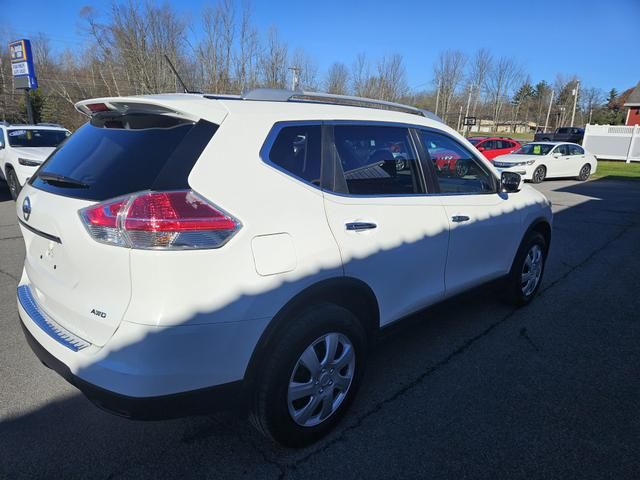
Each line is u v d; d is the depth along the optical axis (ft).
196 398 6.40
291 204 7.17
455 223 10.49
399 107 10.53
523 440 8.32
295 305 7.06
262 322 6.72
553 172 53.11
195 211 6.15
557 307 14.67
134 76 99.55
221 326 6.33
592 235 25.43
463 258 11.06
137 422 8.55
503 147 67.26
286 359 7.09
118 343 6.10
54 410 8.84
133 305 6.03
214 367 6.43
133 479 7.22
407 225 9.17
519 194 13.34
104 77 108.17
